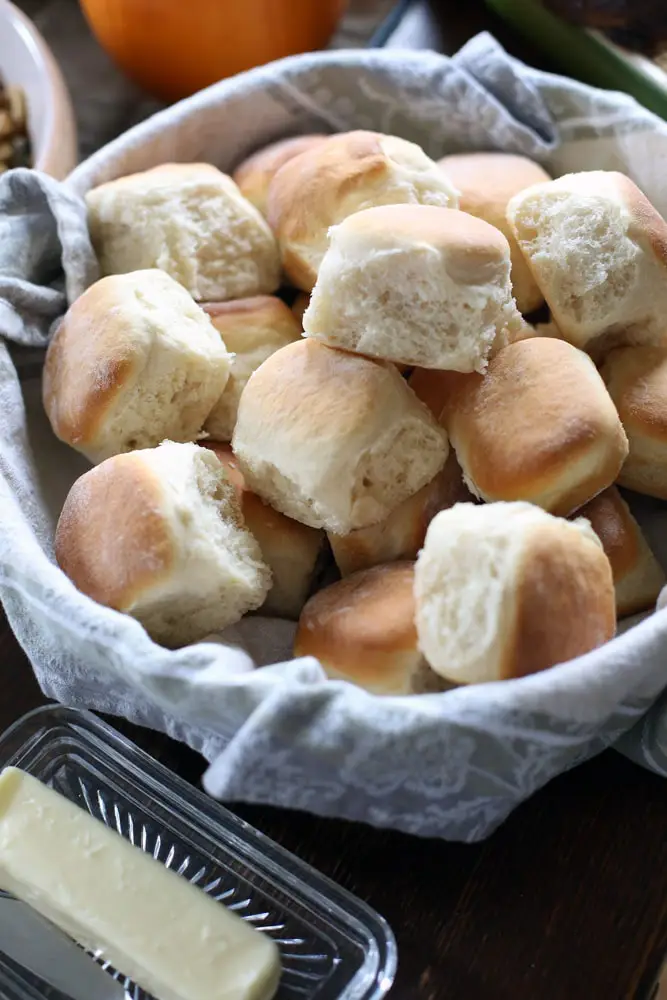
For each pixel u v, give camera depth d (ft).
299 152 2.14
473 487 1.86
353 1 2.83
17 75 2.51
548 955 1.77
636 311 1.94
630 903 1.79
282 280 2.17
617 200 1.92
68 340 1.97
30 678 2.00
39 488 1.99
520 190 2.07
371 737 1.62
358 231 1.82
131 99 2.67
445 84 2.19
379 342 1.85
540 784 1.73
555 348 1.87
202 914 1.78
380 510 1.87
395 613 1.76
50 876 1.80
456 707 1.62
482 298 1.82
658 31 2.34
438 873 1.82
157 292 1.97
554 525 1.70
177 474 1.82
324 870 1.84
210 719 1.70
